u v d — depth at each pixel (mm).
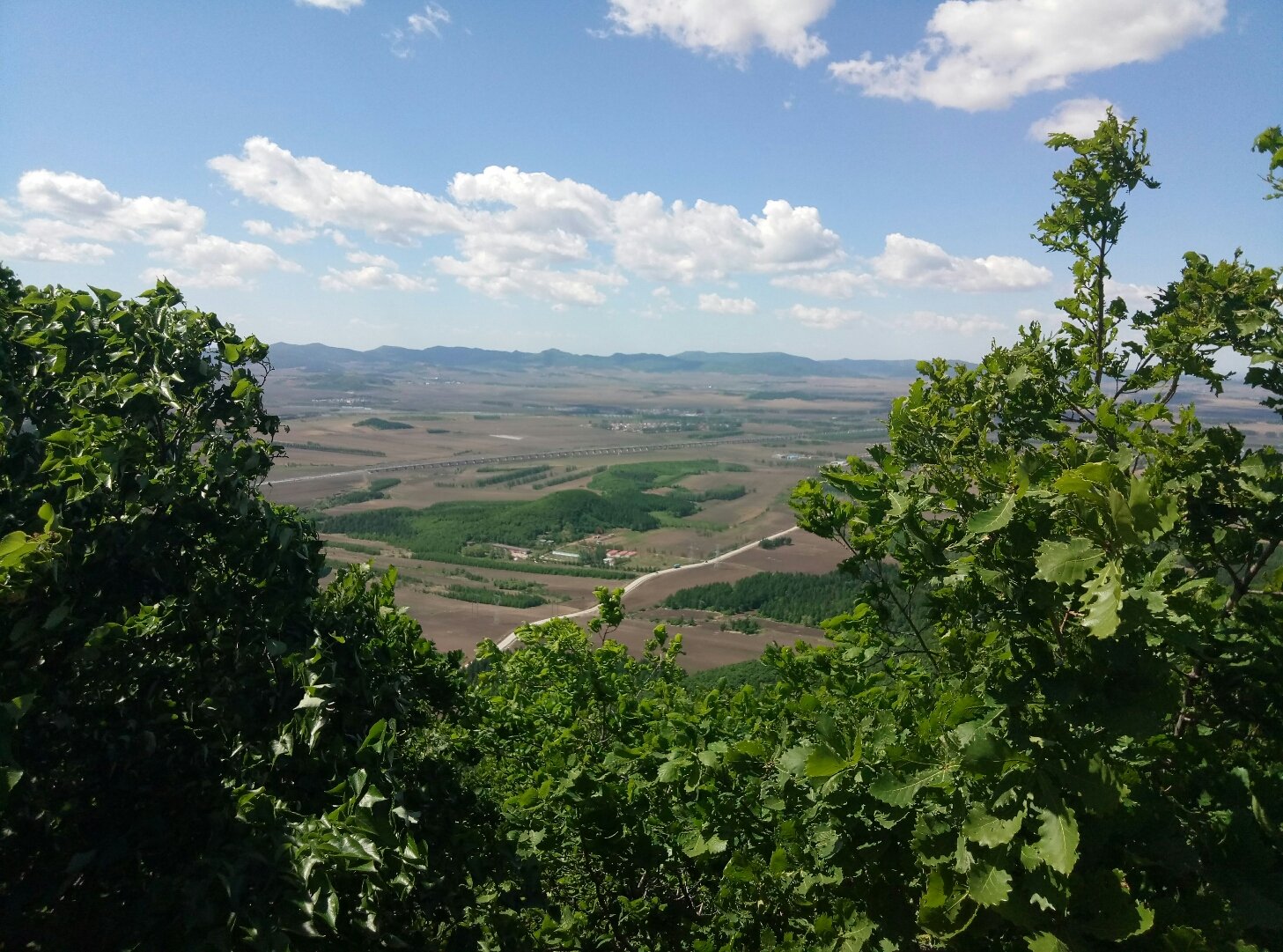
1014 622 3783
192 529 5332
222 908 3500
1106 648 3350
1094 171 5957
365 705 5270
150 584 5055
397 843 3826
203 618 5008
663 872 6465
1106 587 2934
